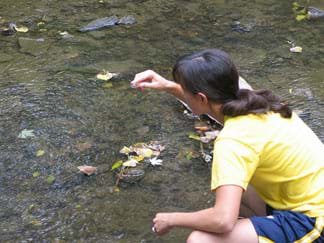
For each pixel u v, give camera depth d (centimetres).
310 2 578
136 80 283
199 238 224
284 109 233
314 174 226
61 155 345
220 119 237
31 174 329
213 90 228
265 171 228
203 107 236
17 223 293
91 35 502
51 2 573
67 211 301
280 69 450
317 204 224
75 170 332
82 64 452
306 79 436
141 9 558
